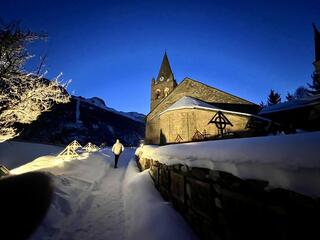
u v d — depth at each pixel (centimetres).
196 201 353
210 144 328
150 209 452
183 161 400
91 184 747
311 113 2366
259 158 201
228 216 263
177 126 1834
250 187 222
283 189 180
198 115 1820
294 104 2606
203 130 1778
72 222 458
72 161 965
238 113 1806
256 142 229
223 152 266
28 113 756
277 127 1791
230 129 1761
